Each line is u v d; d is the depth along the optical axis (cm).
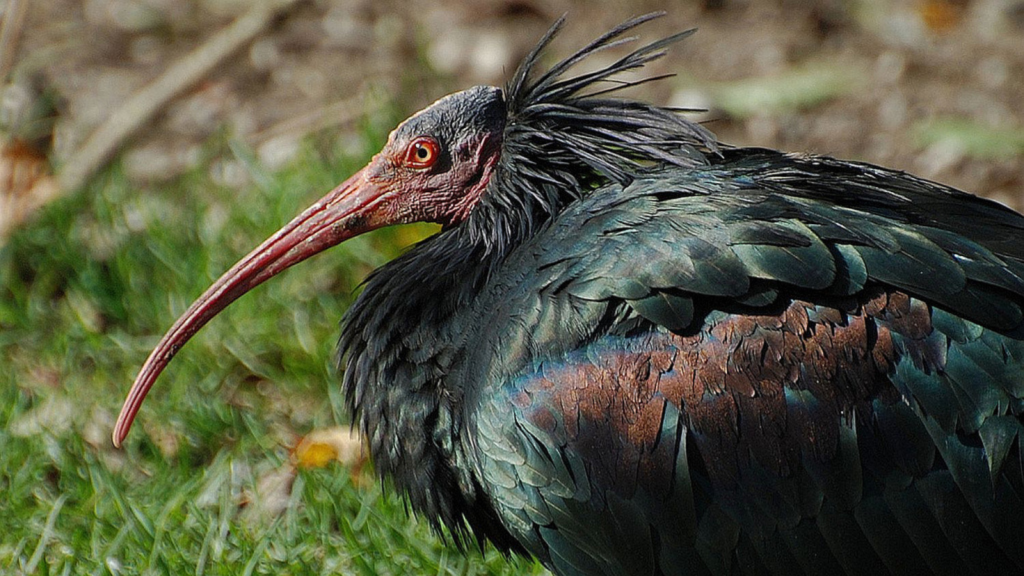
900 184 986
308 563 1110
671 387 891
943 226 928
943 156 1716
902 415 868
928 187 990
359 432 1119
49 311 1455
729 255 895
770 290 887
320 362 1356
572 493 919
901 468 869
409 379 995
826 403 871
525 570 1123
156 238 1476
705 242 904
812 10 2036
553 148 1022
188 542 1138
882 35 1992
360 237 1467
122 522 1155
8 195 1551
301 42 1911
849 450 870
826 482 876
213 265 1441
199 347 1365
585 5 2000
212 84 1822
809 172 980
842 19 2027
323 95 1792
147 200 1566
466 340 977
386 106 1628
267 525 1159
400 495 1031
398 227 1476
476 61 1861
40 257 1486
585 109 1016
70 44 1892
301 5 1917
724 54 1916
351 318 1046
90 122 1722
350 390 1045
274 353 1388
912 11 2052
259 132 1720
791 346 877
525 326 934
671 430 891
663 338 898
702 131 1001
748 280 887
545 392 916
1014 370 860
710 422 884
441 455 995
